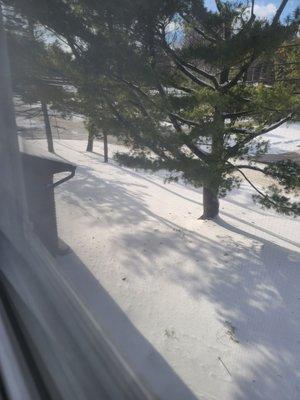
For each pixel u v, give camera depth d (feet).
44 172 13.55
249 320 14.99
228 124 24.58
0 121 8.34
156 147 22.07
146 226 24.88
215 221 27.94
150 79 18.67
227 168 23.04
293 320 15.31
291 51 22.00
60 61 19.54
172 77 22.18
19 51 16.33
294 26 17.99
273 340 13.88
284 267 20.17
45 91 19.38
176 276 18.10
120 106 23.21
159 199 33.35
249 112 22.76
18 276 5.96
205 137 21.97
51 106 22.52
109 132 23.49
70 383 5.01
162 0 16.60
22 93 16.87
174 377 11.00
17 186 8.31
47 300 6.08
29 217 9.71
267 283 18.25
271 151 55.42
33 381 4.59
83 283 14.94
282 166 23.66
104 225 23.56
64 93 22.44
